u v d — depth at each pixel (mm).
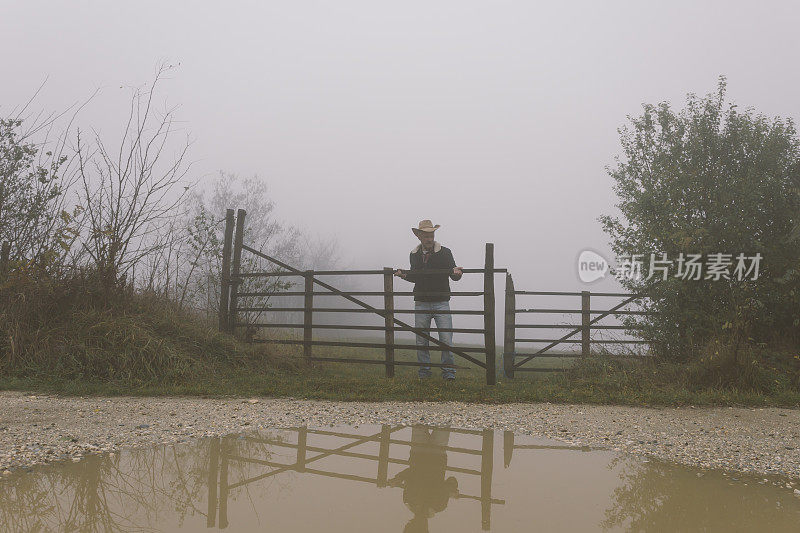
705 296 6898
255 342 7438
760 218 7461
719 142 7504
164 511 2158
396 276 6812
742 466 3053
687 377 6113
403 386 5711
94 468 2770
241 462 2951
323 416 4316
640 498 2412
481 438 3666
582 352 7516
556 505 2305
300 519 2078
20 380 5379
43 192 6793
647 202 7383
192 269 8039
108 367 5680
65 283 6355
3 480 2545
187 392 5266
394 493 2443
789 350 6797
